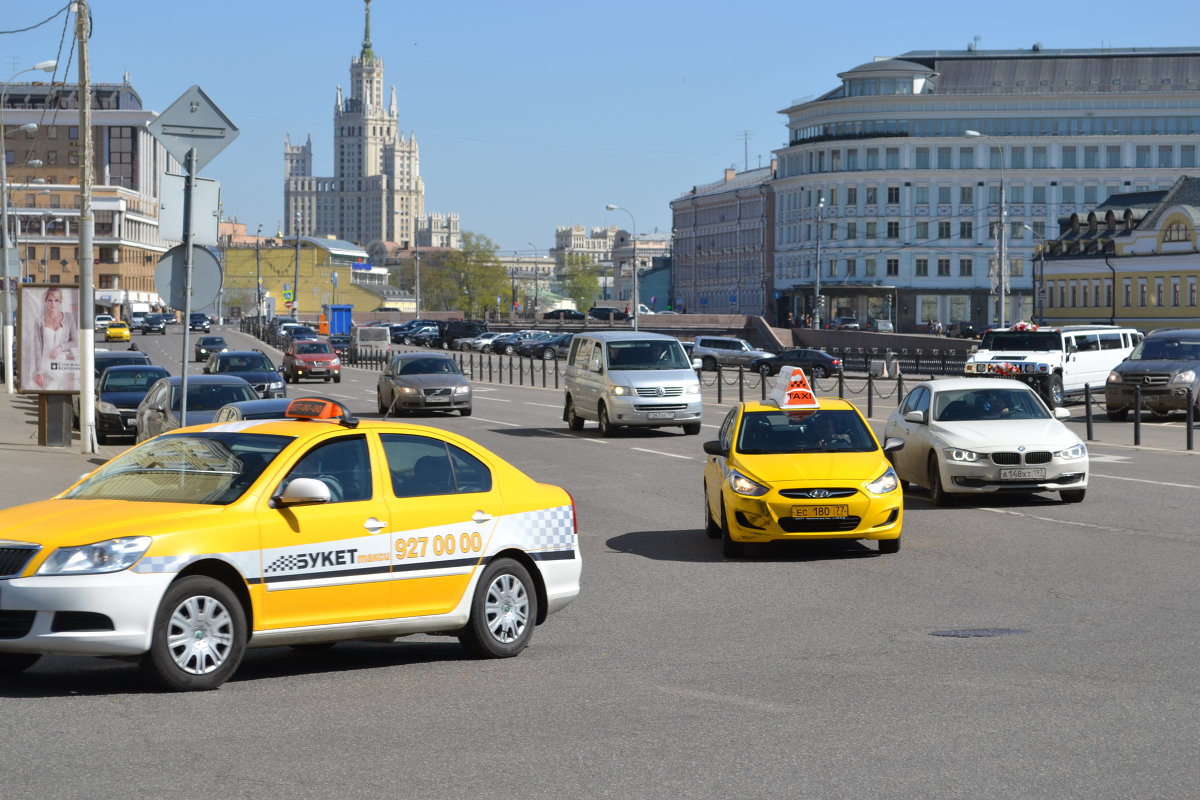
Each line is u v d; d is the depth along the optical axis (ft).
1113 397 118.93
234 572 28.02
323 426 30.30
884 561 47.32
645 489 70.54
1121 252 307.58
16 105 565.12
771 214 474.08
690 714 25.73
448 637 35.17
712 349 253.65
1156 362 118.83
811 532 47.32
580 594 41.65
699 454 89.15
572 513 33.76
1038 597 39.75
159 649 27.09
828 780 21.21
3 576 26.55
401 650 33.17
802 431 51.49
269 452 29.60
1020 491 61.93
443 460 31.78
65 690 27.84
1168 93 404.36
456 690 28.07
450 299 623.77
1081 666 30.12
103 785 20.81
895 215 416.67
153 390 88.33
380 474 30.48
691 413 102.42
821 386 187.42
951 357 218.79
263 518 28.43
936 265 415.64
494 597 31.89
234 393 85.20
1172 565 45.09
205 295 48.65
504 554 32.45
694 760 22.39
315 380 202.39
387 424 31.24
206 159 48.14
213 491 28.86
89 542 26.73
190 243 48.16
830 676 29.30
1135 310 299.99
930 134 412.98
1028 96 407.64
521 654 32.37
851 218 421.59
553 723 25.02
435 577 30.71
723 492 49.01
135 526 27.27
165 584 26.94
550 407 141.49
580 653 32.42
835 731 24.34
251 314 651.25
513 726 24.77
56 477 70.95
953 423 62.95
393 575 30.01
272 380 122.52
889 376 216.13
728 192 510.17
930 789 20.74
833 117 424.87
